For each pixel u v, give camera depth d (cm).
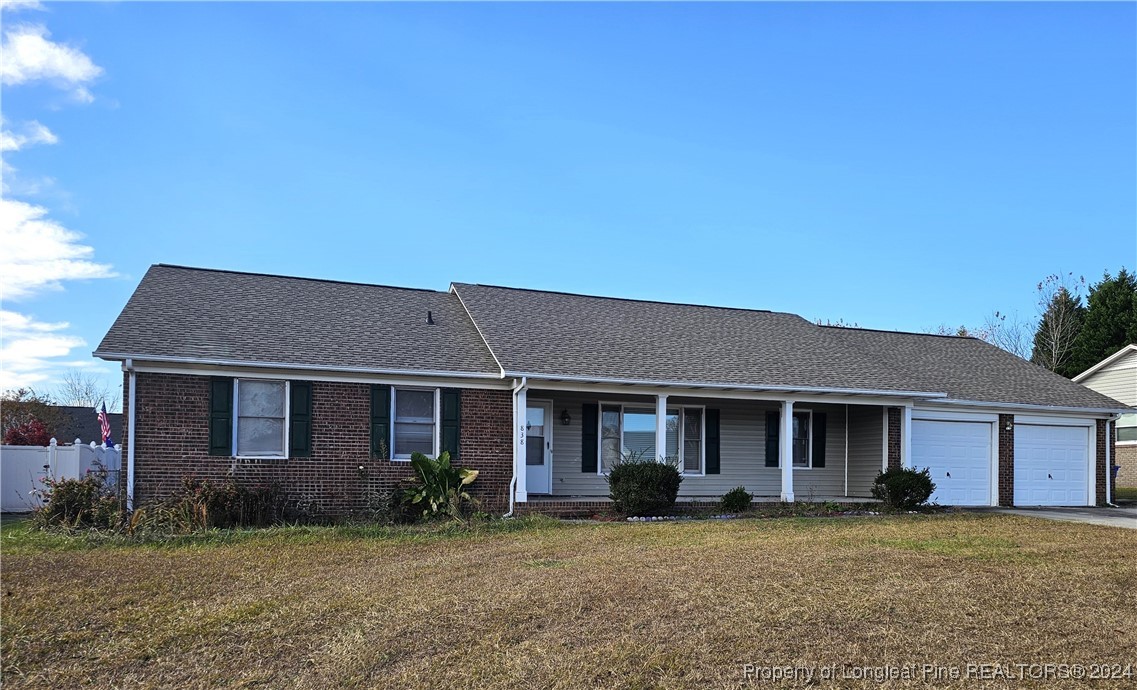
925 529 1584
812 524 1666
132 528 1440
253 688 714
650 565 1153
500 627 847
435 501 1642
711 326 2309
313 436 1658
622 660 753
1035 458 2278
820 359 2167
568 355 1869
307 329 1798
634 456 1914
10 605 951
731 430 2194
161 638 830
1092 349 3947
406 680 716
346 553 1291
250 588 1039
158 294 1828
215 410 1591
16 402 3416
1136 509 2194
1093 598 973
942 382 2264
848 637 820
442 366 1747
